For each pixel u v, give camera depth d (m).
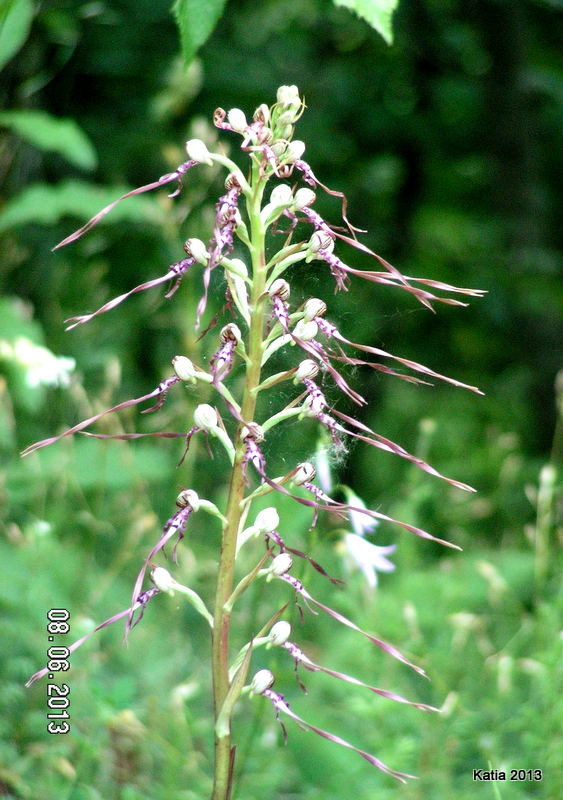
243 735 2.92
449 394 7.21
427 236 7.11
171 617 3.44
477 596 3.88
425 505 4.91
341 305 5.57
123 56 5.76
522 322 6.93
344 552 3.02
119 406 1.47
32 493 3.54
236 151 5.89
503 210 7.01
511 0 6.36
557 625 3.04
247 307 1.55
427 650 3.12
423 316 6.94
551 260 6.95
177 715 2.61
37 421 4.33
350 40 6.85
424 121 6.75
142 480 3.74
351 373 2.38
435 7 6.48
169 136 5.77
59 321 4.88
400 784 2.69
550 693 2.72
